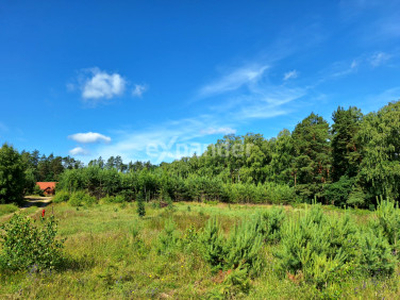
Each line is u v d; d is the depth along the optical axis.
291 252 6.27
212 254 6.47
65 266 7.24
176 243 8.95
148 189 46.81
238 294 5.29
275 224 9.76
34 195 65.88
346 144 39.84
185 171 79.19
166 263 7.46
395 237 7.40
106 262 7.84
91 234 12.12
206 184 48.81
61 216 21.28
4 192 35.06
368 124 33.38
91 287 5.75
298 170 49.59
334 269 5.64
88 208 31.19
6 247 6.66
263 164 63.25
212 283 5.99
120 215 22.80
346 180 37.34
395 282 5.68
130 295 5.34
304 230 6.42
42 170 108.12
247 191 48.28
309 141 47.84
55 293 5.38
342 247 6.62
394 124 30.25
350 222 7.39
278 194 46.25
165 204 33.78
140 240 10.03
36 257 6.70
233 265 6.17
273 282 5.94
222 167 68.94
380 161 30.86
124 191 44.44
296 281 5.75
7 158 37.03
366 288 5.29
